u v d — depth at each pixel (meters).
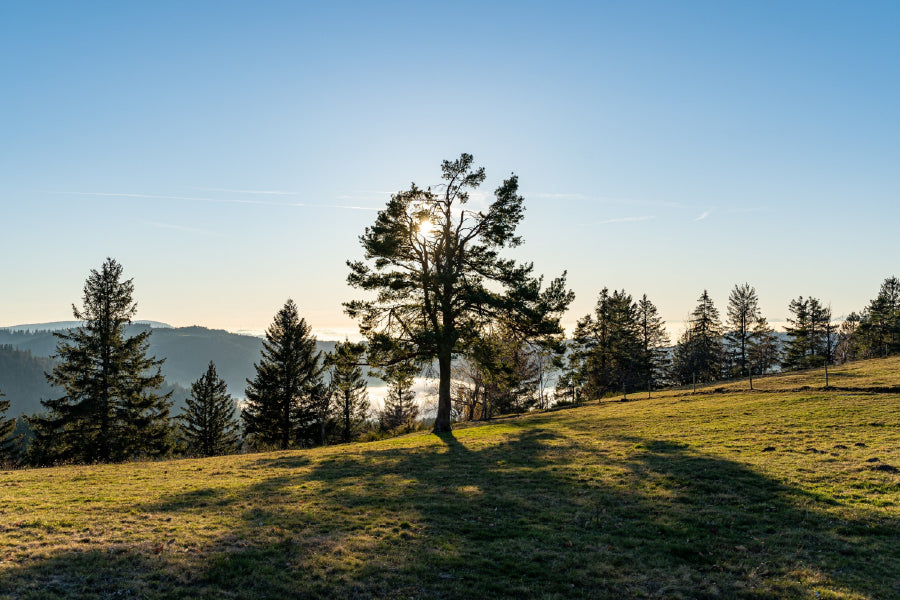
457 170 32.38
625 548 10.47
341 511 13.02
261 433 54.12
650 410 33.66
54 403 39.53
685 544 10.55
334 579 8.73
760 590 8.52
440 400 32.41
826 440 19.25
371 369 33.12
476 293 30.22
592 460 18.75
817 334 83.56
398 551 10.12
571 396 68.56
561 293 32.16
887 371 36.91
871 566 9.26
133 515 12.46
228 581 8.45
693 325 83.12
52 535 10.54
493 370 32.75
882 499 12.41
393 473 18.30
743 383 41.19
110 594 7.81
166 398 44.50
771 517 11.85
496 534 11.28
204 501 14.09
